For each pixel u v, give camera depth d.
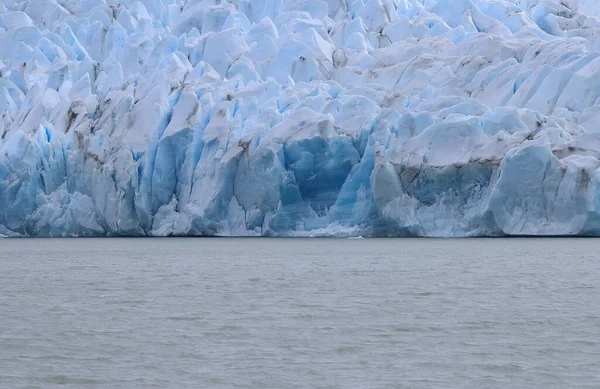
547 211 125.31
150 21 199.62
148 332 52.78
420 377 41.59
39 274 88.88
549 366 43.47
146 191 148.62
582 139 128.38
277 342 49.47
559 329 53.00
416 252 114.06
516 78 151.25
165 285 77.06
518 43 162.50
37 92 175.00
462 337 50.72
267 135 141.88
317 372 42.56
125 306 63.62
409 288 73.31
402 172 132.88
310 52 175.12
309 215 141.50
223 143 145.25
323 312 59.91
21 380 41.41
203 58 180.75
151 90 155.12
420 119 137.12
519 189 125.19
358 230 138.12
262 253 115.31
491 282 77.75
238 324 55.31
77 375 42.28
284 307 62.34
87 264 101.06
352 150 138.88
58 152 154.75
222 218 145.00
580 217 123.38
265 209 141.75
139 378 41.69
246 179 142.25
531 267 91.44
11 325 55.59
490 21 184.25
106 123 156.38
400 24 186.38
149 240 153.38
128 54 186.88
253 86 161.25
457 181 130.88
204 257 109.56
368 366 43.75
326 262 99.44
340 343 49.12
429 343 49.06
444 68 160.00
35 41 194.25
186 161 148.62
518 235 129.12
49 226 153.75
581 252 111.69
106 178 149.62
